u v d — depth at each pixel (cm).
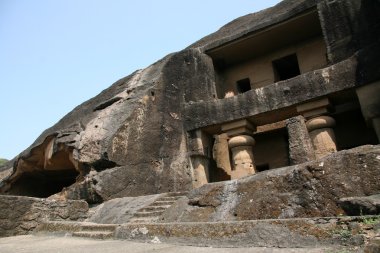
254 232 393
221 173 1363
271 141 1468
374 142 1253
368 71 957
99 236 559
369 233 317
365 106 956
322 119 1034
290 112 1154
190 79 1336
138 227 517
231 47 1413
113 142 1000
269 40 1397
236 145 1180
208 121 1216
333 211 427
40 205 725
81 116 1465
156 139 1123
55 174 1532
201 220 524
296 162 820
